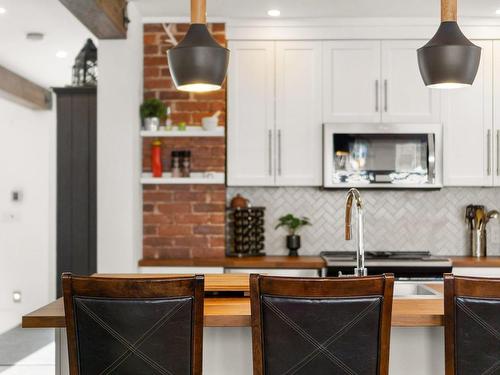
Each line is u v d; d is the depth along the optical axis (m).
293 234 4.82
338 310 1.98
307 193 4.96
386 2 4.23
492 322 2.03
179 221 4.62
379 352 2.01
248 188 4.96
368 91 4.63
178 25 4.61
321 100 4.63
